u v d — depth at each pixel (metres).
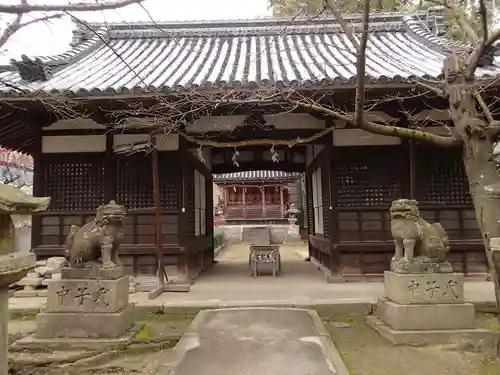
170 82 7.69
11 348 4.64
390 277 5.41
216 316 5.56
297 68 8.71
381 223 8.23
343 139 8.36
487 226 4.52
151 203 8.28
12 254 2.54
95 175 8.28
